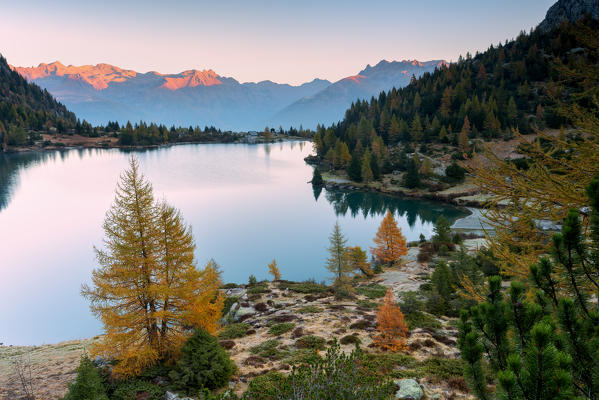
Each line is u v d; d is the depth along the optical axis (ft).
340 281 119.96
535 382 11.86
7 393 52.80
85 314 169.89
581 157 22.53
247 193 451.53
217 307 62.39
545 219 23.40
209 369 50.19
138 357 51.16
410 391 43.57
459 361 55.36
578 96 25.21
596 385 13.21
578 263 15.78
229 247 264.31
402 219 302.86
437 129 494.18
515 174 24.48
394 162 461.78
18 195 443.73
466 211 305.32
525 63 580.71
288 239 282.97
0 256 258.57
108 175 568.00
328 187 455.63
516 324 15.83
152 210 57.21
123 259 53.83
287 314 95.09
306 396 25.54
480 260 117.39
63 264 242.37
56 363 66.13
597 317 14.39
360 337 73.00
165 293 53.52
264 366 59.21
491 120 422.00
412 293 93.35
